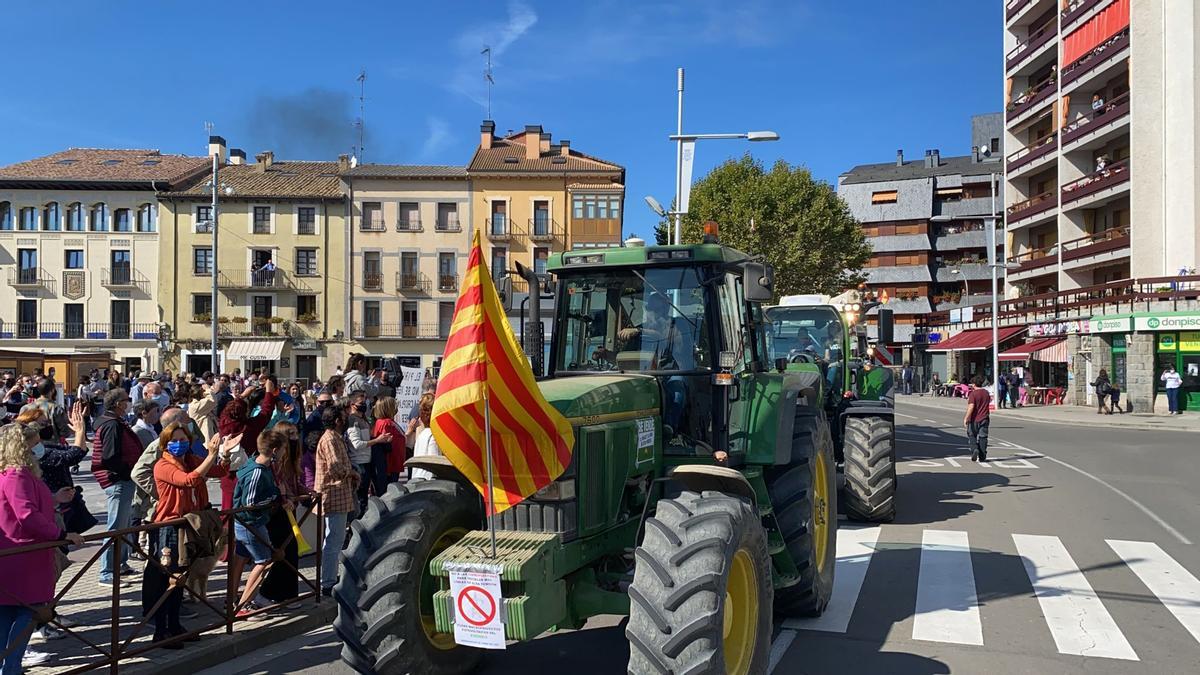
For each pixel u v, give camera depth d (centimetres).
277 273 4766
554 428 428
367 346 4831
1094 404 3234
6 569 472
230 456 716
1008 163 4250
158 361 4703
